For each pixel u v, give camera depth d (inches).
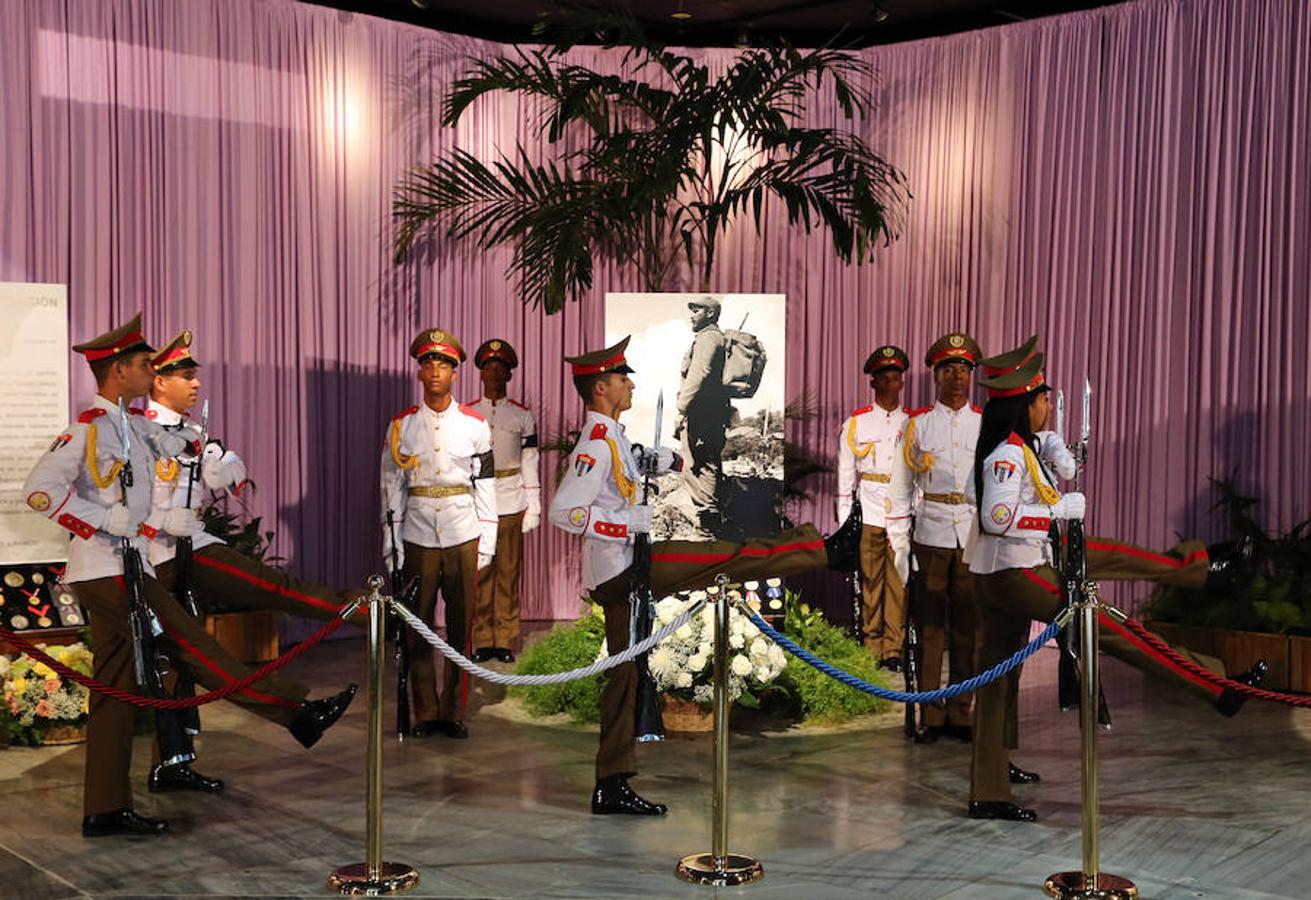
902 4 360.8
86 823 183.8
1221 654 288.2
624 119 370.6
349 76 344.2
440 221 360.2
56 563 271.1
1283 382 305.9
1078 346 337.4
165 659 193.9
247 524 318.3
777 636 177.5
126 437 184.7
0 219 288.5
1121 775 217.9
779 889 164.1
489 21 379.6
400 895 161.3
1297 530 295.6
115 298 307.3
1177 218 321.1
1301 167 302.0
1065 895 161.5
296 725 187.0
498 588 329.7
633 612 190.2
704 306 319.0
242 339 327.9
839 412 375.2
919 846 181.2
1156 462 323.9
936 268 361.7
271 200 333.4
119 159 306.5
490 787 209.3
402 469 245.4
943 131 359.3
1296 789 209.6
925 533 243.1
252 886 164.1
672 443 319.3
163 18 313.0
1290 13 303.6
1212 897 162.1
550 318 373.7
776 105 371.6
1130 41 328.5
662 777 215.6
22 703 225.1
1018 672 197.5
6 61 288.8
